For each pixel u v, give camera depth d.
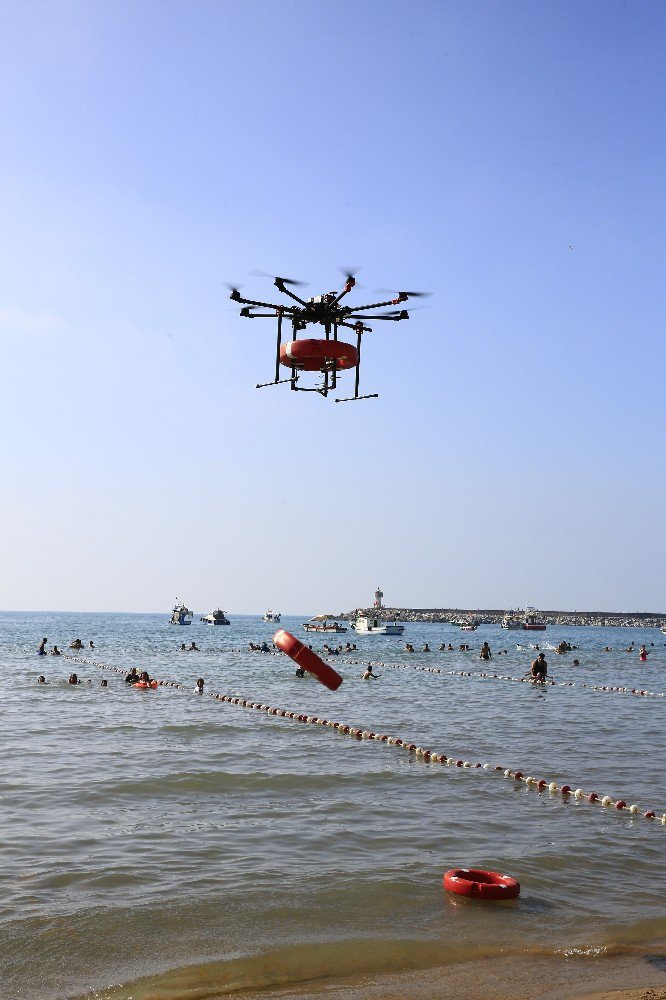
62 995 8.27
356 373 10.04
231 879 11.70
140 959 9.12
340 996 8.43
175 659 68.44
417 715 31.70
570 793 17.67
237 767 19.83
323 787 17.86
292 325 10.12
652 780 18.97
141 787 17.41
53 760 20.31
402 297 9.64
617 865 12.75
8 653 74.62
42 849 12.90
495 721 29.95
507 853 13.20
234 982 8.66
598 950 9.68
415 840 13.80
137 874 11.82
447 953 9.52
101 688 40.66
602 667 67.44
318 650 84.38
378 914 10.58
